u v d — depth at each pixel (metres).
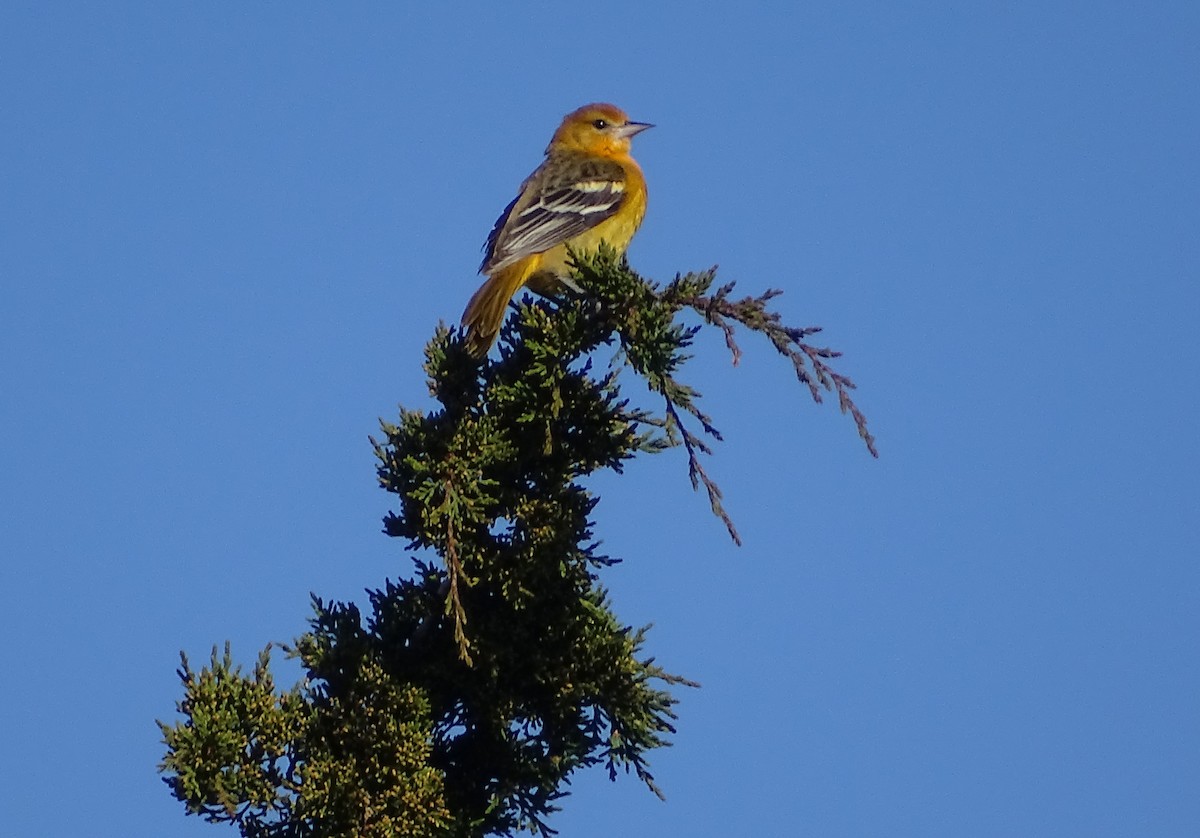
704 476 9.98
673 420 10.02
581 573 10.13
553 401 10.13
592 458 10.52
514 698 9.97
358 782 9.12
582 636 9.96
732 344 9.86
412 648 9.97
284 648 9.77
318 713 9.28
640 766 10.05
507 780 9.86
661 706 9.96
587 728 10.16
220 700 9.08
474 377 10.82
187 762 8.88
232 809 8.92
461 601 10.05
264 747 9.12
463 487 9.84
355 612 10.03
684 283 10.01
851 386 9.63
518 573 9.88
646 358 9.96
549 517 9.96
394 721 9.25
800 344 9.75
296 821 9.16
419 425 9.98
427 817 9.16
